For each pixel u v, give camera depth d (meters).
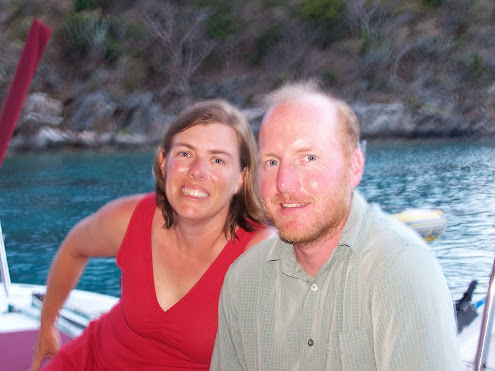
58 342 1.78
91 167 18.97
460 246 7.43
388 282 0.92
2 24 23.75
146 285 1.43
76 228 1.64
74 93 25.17
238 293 1.14
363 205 1.05
